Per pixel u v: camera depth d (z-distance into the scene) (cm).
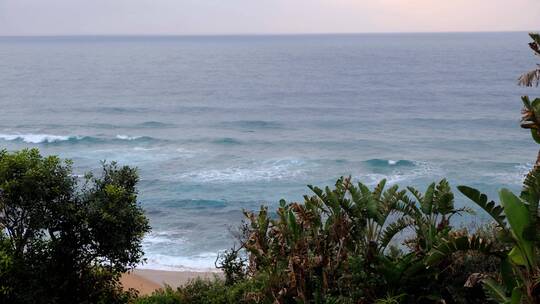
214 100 8831
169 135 5688
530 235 703
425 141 5322
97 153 4794
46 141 5331
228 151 4884
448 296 955
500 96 8688
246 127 6325
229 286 1337
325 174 4066
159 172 4116
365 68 15000
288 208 1199
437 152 4816
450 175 4019
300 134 5838
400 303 936
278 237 1116
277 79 12269
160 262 2428
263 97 9175
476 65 15050
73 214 1224
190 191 3622
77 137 5384
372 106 7975
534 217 711
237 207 3300
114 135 5628
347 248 1063
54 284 1218
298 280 1024
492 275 852
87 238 1245
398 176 4012
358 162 4412
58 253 1238
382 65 15938
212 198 3450
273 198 3472
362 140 5419
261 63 17688
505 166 4259
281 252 1098
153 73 13975
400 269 953
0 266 1158
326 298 986
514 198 724
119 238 1244
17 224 1244
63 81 11931
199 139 5422
